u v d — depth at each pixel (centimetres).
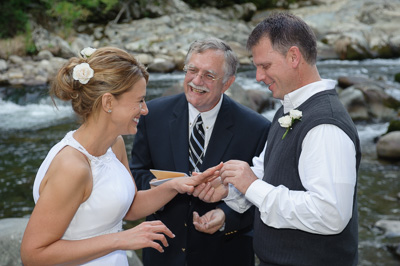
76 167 170
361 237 420
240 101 860
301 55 191
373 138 740
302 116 189
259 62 197
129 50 1430
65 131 816
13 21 1348
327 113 182
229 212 234
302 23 192
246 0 1752
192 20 1611
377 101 863
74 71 172
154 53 1415
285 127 193
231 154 247
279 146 197
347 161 175
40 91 1097
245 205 234
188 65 233
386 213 472
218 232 237
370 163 623
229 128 248
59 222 167
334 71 1249
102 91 174
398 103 866
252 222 246
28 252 164
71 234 179
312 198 175
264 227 199
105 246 171
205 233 244
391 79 1132
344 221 174
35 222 165
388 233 423
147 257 257
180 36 1510
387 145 632
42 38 1395
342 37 1504
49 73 1220
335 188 173
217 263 251
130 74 177
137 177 252
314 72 197
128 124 183
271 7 1780
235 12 1703
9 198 522
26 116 927
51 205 166
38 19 1461
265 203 188
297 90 195
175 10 1658
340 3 1750
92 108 178
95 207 180
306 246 188
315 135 179
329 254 188
